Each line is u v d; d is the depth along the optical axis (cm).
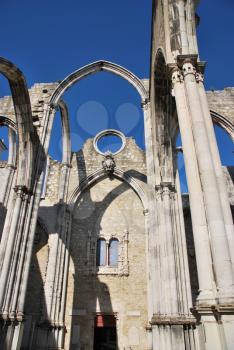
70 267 2050
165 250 1317
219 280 628
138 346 1798
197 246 698
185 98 911
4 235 1331
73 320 1878
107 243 2136
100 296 1950
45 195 2269
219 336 571
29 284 1983
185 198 2244
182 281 1262
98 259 2109
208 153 782
